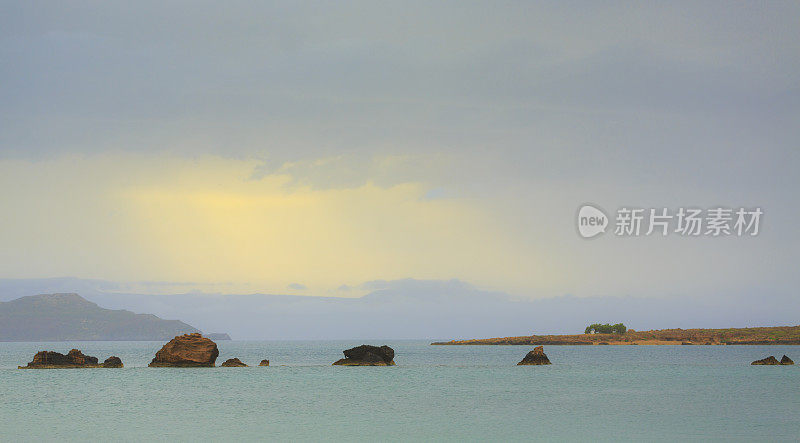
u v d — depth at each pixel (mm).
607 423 60156
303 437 53969
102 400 77688
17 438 53625
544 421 61656
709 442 50562
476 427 58531
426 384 98625
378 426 59312
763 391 85562
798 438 51906
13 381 98375
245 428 58344
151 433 55812
